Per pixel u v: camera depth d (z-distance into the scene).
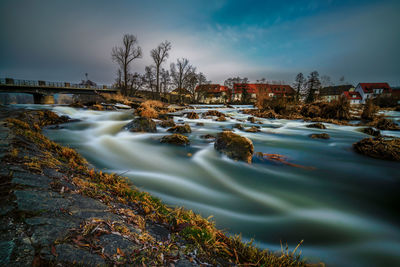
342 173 5.38
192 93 62.66
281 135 10.98
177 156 6.25
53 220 1.41
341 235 2.82
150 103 26.12
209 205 3.46
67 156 4.36
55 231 1.30
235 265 1.80
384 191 4.34
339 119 19.08
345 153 7.46
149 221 2.16
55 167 2.90
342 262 2.34
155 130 10.05
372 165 6.06
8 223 1.23
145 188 3.88
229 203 3.59
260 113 21.30
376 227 3.07
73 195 2.03
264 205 3.59
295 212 3.40
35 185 1.89
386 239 2.80
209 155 6.34
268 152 7.39
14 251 1.04
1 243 1.06
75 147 6.61
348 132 12.40
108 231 1.55
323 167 5.82
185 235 2.00
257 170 5.35
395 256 2.49
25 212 1.39
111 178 3.54
